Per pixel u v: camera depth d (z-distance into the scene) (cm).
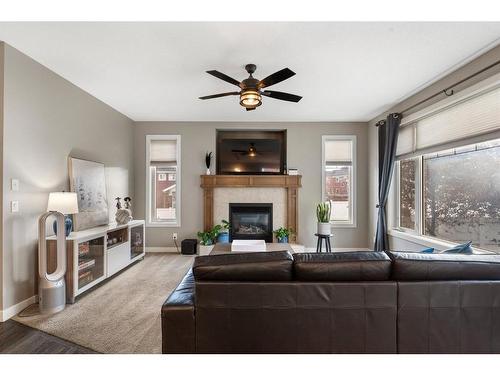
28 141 291
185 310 168
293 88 377
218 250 376
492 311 171
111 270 375
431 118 367
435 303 170
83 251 322
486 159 295
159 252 548
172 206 565
